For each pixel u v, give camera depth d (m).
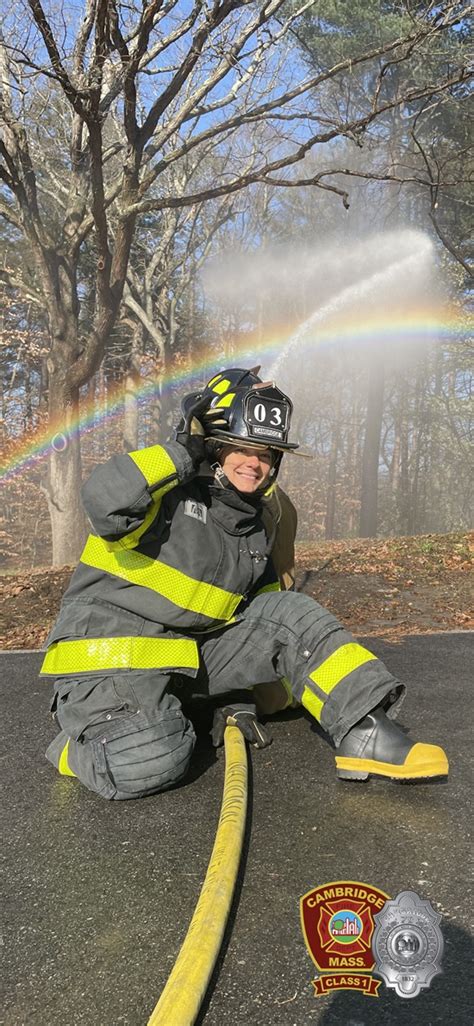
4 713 3.84
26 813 2.49
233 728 2.94
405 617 6.64
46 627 7.18
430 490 33.62
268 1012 1.49
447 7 8.73
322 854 2.11
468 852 2.11
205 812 2.44
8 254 18.80
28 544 29.03
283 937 1.72
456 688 4.02
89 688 2.54
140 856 2.15
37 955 1.69
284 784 2.64
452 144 18.33
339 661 2.57
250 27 10.48
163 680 2.56
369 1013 1.48
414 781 2.59
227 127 10.80
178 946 1.71
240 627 2.76
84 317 27.73
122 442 28.67
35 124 12.39
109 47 8.98
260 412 2.49
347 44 17.25
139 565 2.55
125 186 10.97
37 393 27.31
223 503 2.63
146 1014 1.49
